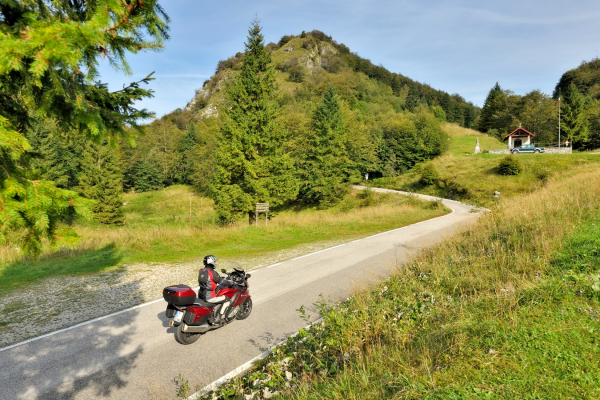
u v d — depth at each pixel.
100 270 10.95
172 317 5.76
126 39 3.03
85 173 38.56
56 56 2.29
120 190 38.84
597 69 101.88
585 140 54.97
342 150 45.69
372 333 5.36
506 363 3.65
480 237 10.40
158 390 4.38
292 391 4.13
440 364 3.92
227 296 6.32
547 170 37.50
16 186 2.41
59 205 2.56
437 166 51.38
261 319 6.83
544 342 3.91
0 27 2.69
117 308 7.45
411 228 19.59
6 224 2.29
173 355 5.38
